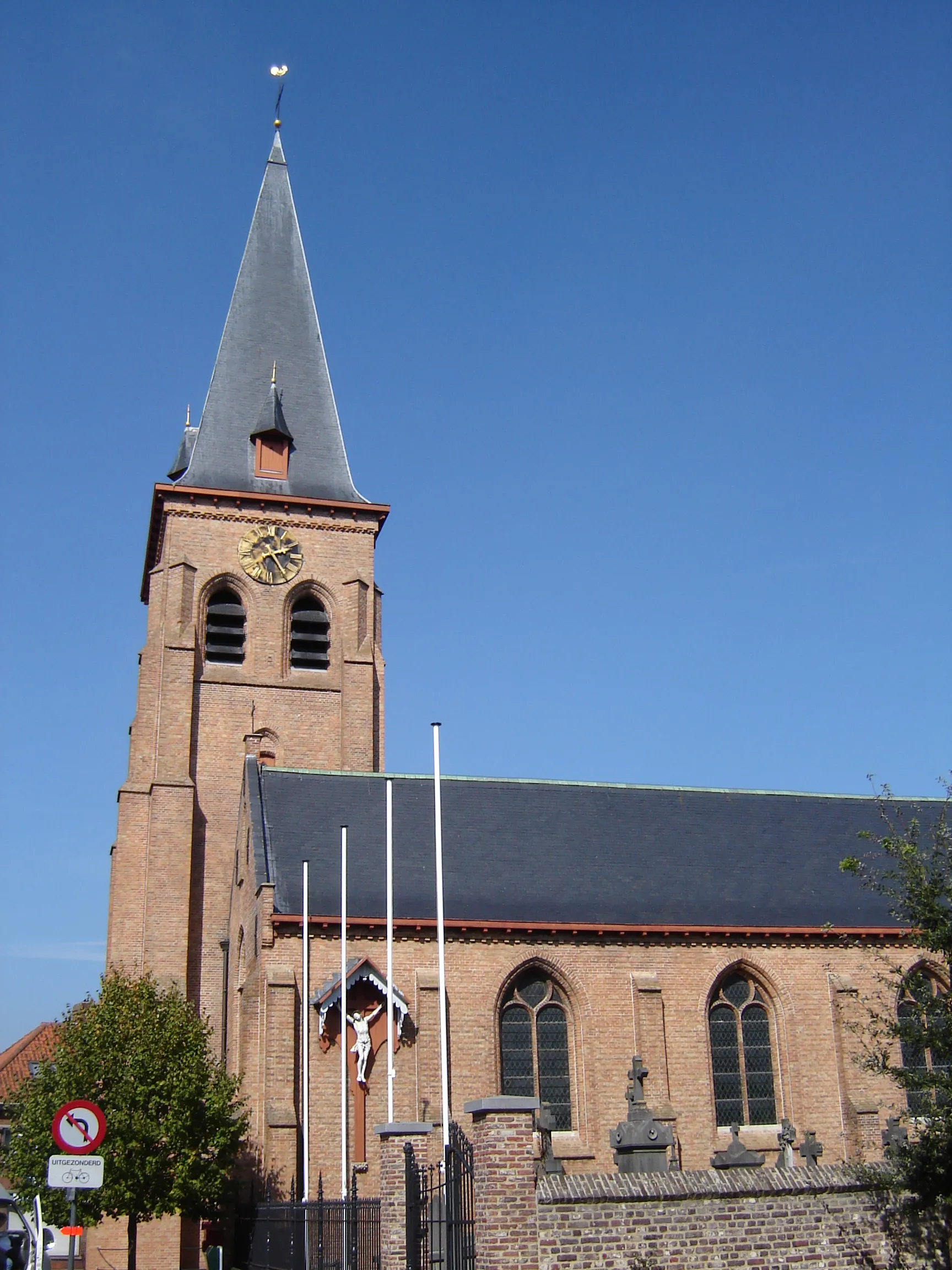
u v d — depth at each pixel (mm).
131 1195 36375
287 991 37188
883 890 27859
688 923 41531
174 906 47938
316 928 38406
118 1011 39000
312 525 55344
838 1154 40062
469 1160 19891
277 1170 35312
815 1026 41188
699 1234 20406
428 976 38531
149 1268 43031
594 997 39812
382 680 54562
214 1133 37188
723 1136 39531
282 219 62625
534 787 46656
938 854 28266
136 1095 36688
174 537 53594
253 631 53219
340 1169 35750
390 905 36969
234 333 59219
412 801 44469
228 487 55562
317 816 42812
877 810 49219
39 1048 69188
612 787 47562
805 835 47125
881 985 41875
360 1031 37188
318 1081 36656
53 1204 36281
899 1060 40969
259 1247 35594
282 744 52000
